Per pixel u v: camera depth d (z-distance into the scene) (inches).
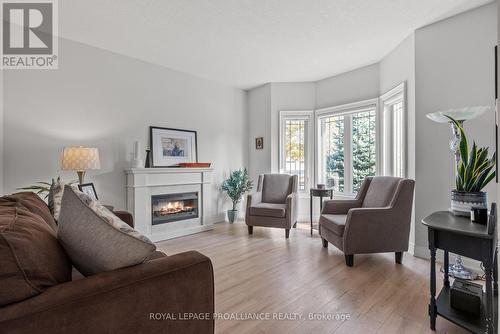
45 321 27.1
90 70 124.0
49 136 112.7
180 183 149.3
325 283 86.0
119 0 89.9
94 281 31.9
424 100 108.0
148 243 36.9
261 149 190.9
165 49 129.5
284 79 176.7
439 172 104.8
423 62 108.2
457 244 58.2
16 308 26.6
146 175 135.1
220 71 161.3
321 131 179.3
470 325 56.6
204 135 172.7
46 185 110.7
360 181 161.5
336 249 120.8
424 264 101.8
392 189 108.2
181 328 37.5
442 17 101.6
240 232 153.6
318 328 62.9
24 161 107.0
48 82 112.5
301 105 181.8
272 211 141.3
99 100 126.9
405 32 113.3
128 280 33.2
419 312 69.3
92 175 125.0
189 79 164.4
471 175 70.2
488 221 56.5
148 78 145.2
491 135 92.5
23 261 28.3
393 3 92.5
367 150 157.3
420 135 109.1
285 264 102.4
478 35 95.4
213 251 119.0
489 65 93.3
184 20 102.8
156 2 91.3
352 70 159.8
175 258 39.6
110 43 122.6
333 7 94.4
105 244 36.0
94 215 37.0
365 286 83.7
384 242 100.7
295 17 101.0
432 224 62.2
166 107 153.0
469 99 97.3
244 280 88.5
